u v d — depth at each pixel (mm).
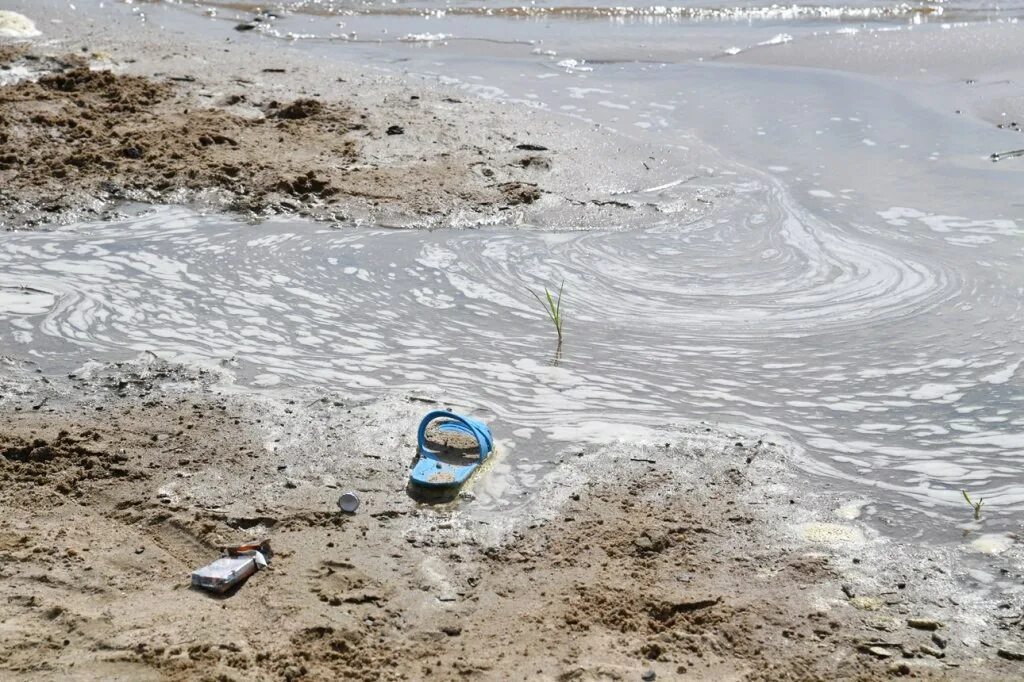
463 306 7875
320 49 14922
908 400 6590
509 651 4449
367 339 7379
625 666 4344
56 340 7297
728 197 9891
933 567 5051
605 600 4781
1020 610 4750
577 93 12984
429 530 5305
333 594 4785
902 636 4578
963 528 5363
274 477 5730
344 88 12844
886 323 7543
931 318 7594
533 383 6820
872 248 8781
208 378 6812
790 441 6172
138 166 10141
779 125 11836
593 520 5395
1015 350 7102
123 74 13008
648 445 6109
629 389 6750
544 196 9836
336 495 5578
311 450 6000
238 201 9602
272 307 7824
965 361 7000
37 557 4969
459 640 4531
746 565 5062
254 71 13391
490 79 13523
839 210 9562
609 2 17594
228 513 5387
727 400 6621
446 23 16531
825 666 4395
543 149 11000
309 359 7094
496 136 11297
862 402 6582
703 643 4531
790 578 4969
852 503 5578
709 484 5738
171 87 12492
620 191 10031
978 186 9953
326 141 10977
